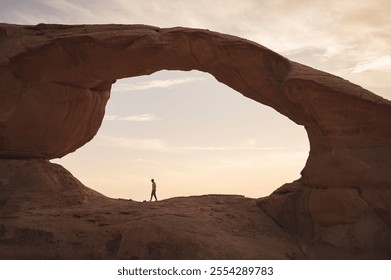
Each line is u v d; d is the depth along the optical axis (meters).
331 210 12.01
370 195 11.48
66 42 13.72
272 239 12.73
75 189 15.44
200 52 13.63
